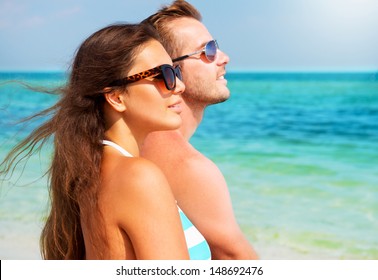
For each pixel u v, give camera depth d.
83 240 2.11
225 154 14.61
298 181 11.40
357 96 29.03
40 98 23.34
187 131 3.33
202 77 3.22
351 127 19.44
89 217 1.92
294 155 14.50
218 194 3.19
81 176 1.93
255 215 8.87
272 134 18.19
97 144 1.99
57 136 2.07
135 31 2.03
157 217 1.82
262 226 8.34
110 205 1.86
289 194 10.27
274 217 8.77
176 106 2.10
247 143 16.33
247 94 30.62
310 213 8.98
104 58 1.99
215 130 18.84
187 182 3.18
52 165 2.16
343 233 8.05
